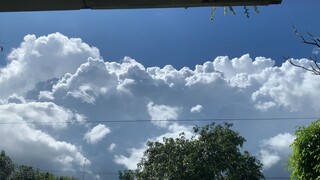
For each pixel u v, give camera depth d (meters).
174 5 2.54
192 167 48.16
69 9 2.59
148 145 52.97
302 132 7.52
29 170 91.62
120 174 72.19
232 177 49.00
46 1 2.51
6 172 93.12
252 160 50.78
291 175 7.58
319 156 7.02
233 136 51.06
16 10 2.60
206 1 2.52
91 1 2.51
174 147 50.94
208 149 49.00
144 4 2.53
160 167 50.09
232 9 3.60
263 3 2.54
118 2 2.52
